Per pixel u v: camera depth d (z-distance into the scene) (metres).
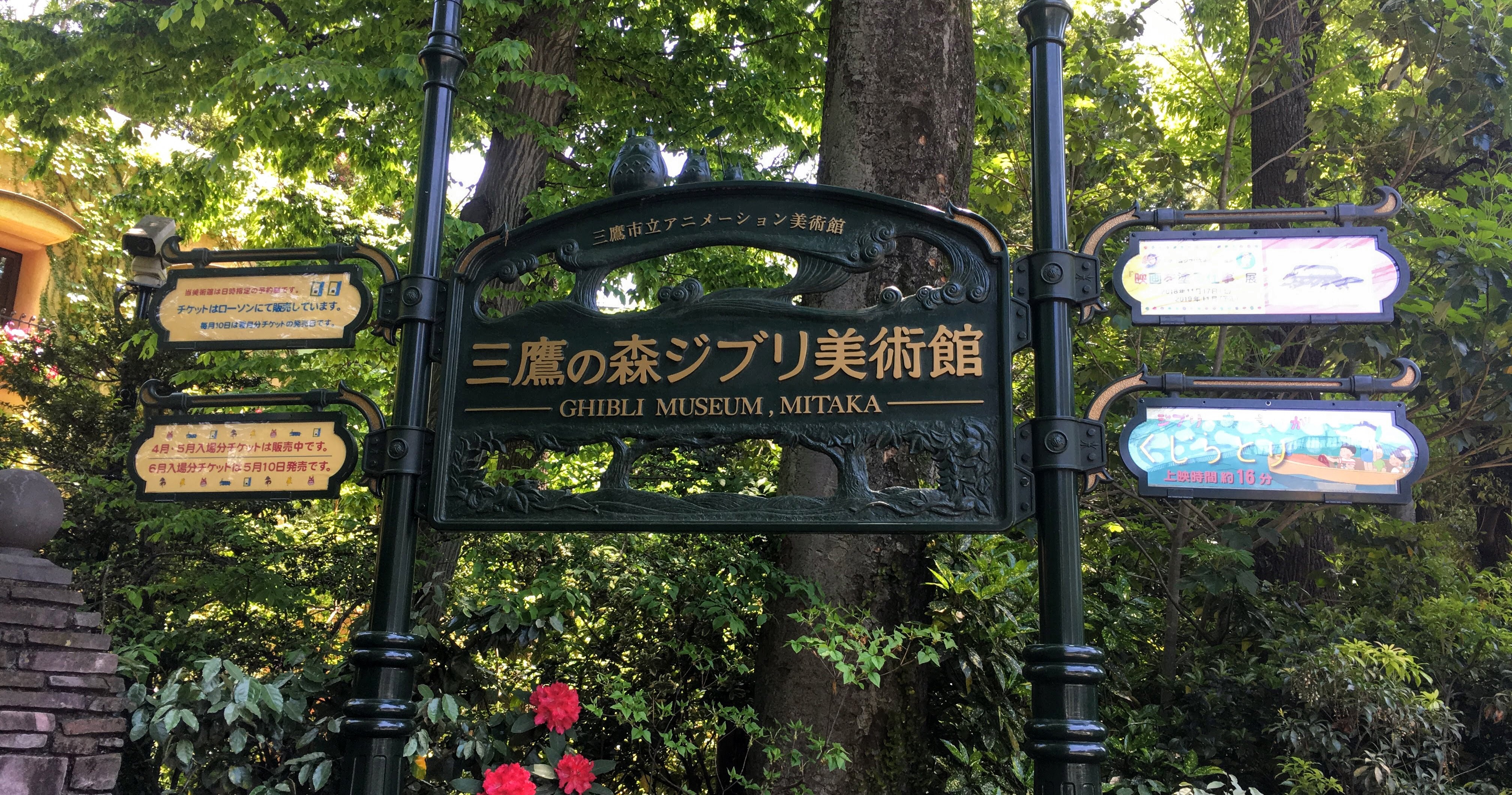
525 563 4.84
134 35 7.64
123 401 7.57
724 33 8.87
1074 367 5.52
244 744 3.38
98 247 10.78
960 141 4.51
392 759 3.15
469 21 7.30
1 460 7.25
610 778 4.26
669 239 3.47
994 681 4.12
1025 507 3.07
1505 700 4.74
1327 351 5.10
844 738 3.86
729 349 3.35
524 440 3.39
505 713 3.71
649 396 3.35
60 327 8.31
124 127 8.71
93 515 6.45
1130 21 6.06
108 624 5.48
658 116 8.87
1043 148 3.30
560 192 7.55
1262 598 5.38
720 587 4.10
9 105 8.12
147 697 3.34
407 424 3.42
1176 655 5.19
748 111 8.76
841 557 4.06
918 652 3.92
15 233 10.22
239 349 3.58
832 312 3.32
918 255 4.24
